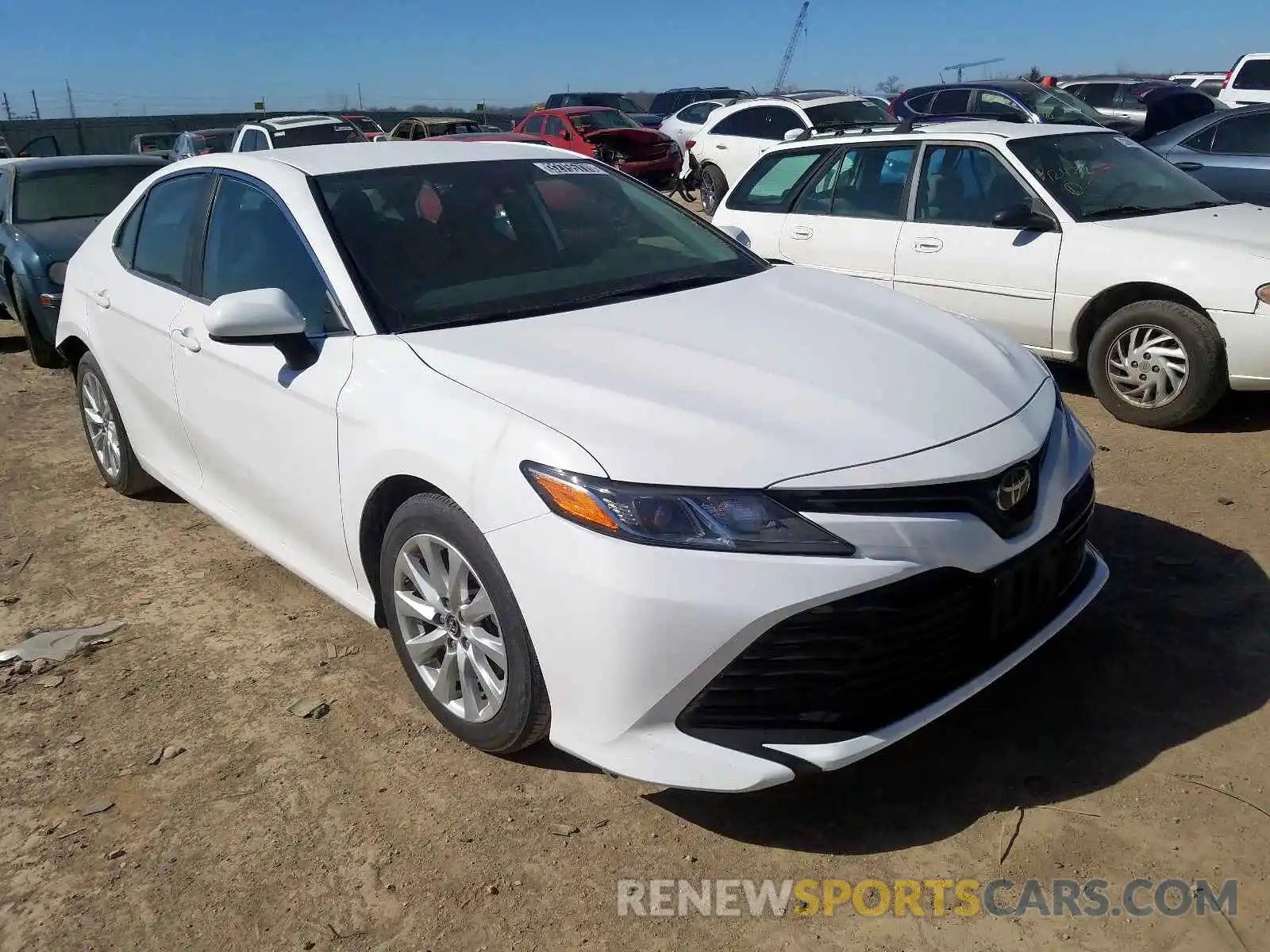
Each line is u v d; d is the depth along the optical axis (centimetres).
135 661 367
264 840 274
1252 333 507
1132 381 552
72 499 529
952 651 257
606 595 241
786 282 370
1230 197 852
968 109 1556
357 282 325
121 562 449
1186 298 532
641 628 240
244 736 319
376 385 301
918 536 243
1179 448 520
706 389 270
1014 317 601
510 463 259
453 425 275
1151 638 341
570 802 282
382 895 253
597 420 259
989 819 266
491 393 277
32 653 375
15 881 264
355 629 382
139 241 454
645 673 243
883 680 247
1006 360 315
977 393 282
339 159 378
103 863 269
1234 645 335
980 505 253
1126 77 1816
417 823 277
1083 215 581
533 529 253
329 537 332
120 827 281
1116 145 646
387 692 339
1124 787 274
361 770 299
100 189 898
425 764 301
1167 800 268
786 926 238
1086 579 305
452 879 257
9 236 819
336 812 282
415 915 246
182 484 432
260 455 355
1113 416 571
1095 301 566
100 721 331
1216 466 492
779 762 242
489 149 409
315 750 310
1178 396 535
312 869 263
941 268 627
